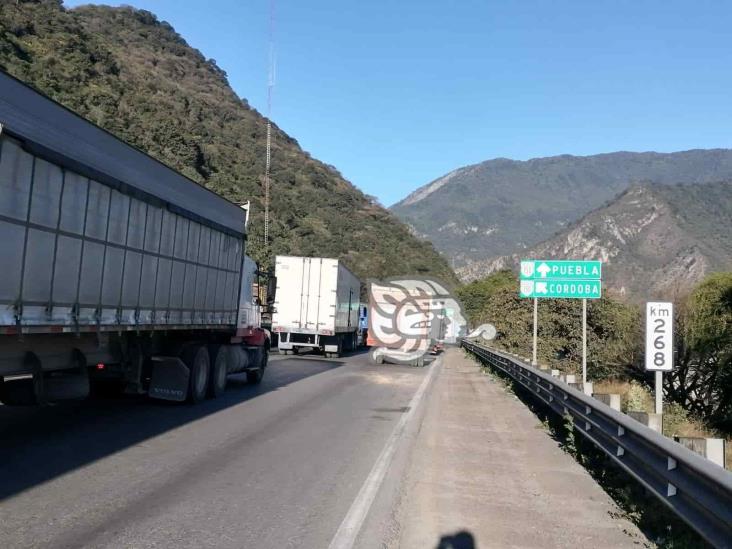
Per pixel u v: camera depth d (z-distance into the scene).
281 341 29.47
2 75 6.93
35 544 5.20
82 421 10.62
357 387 18.34
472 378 23.16
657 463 5.79
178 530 5.76
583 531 6.07
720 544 4.27
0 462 7.65
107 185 9.35
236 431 10.59
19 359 8.02
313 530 5.96
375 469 8.48
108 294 9.52
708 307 13.68
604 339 21.73
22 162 7.39
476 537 5.89
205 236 13.46
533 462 9.14
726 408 13.09
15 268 7.34
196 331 14.14
